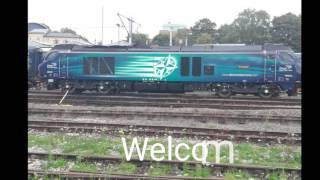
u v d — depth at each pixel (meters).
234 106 20.53
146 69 26.75
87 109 19.72
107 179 9.45
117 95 27.05
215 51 26.17
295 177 9.81
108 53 27.16
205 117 17.27
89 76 27.50
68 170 10.20
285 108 20.61
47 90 29.91
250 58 25.88
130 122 16.88
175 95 26.81
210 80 26.28
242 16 72.38
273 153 11.96
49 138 13.60
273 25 60.91
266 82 25.94
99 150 12.12
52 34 72.94
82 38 73.56
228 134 14.00
